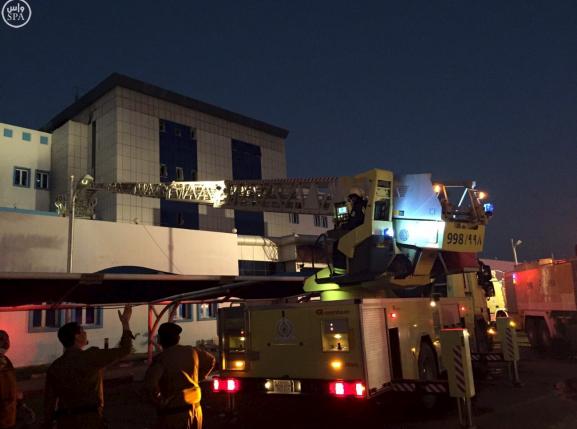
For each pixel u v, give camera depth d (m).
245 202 23.12
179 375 4.66
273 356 7.56
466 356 7.12
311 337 7.26
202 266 23.72
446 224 10.50
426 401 8.27
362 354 6.83
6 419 4.43
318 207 19.67
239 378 7.83
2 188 37.09
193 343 22.11
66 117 45.22
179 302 13.36
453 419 7.87
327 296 10.35
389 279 9.59
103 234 20.48
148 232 21.98
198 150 45.59
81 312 18.88
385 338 7.43
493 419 7.70
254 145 51.19
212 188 25.33
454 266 10.98
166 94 43.12
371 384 6.86
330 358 7.06
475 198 11.24
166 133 43.16
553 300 15.20
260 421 8.09
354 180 10.30
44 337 17.45
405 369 7.76
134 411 9.63
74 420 4.16
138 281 11.06
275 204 21.48
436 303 9.60
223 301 15.00
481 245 11.31
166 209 40.84
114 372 14.57
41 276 9.21
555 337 15.15
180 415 4.58
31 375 14.97
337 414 8.42
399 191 10.30
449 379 7.21
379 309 7.45
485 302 13.89
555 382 10.70
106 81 40.44
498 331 10.80
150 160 41.16
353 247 9.80
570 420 7.47
